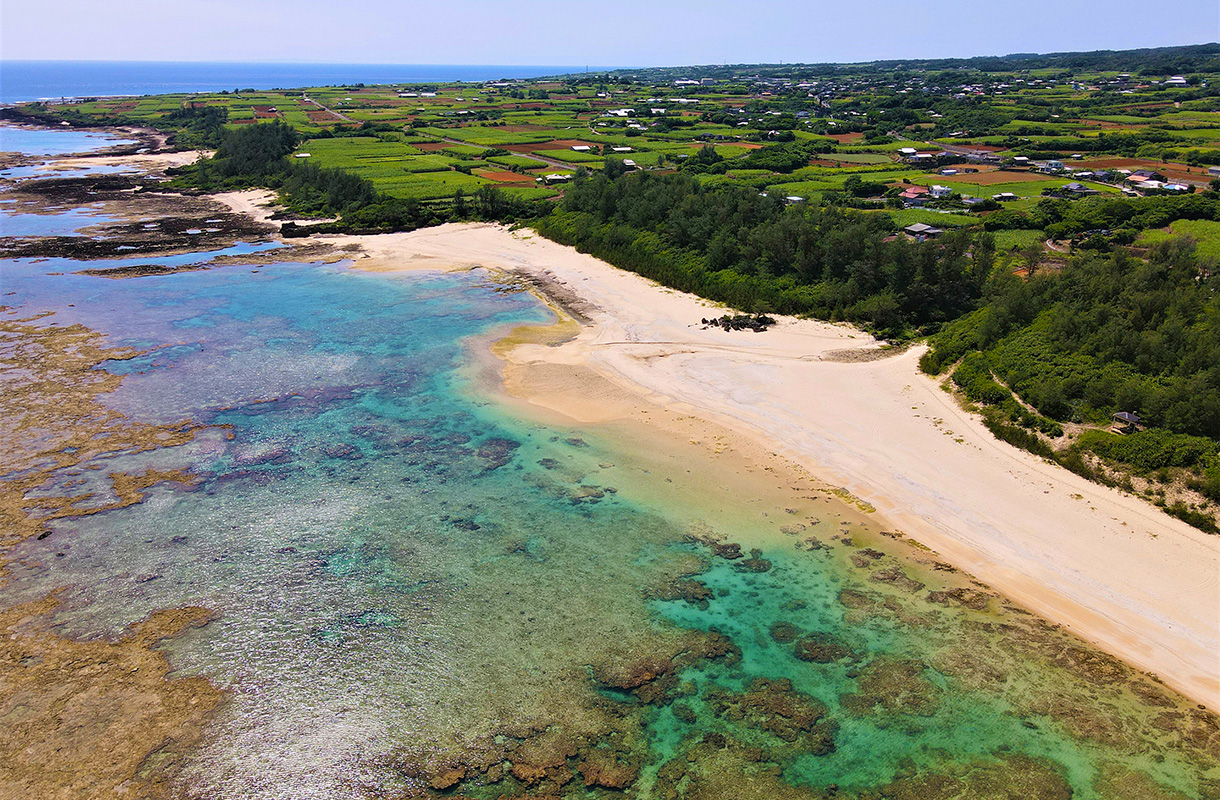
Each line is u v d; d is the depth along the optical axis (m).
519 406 56.69
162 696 29.91
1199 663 32.09
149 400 55.78
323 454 49.00
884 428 52.19
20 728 28.12
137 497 43.28
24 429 50.50
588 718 29.53
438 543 40.09
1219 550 38.19
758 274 80.94
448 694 30.50
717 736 28.80
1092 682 31.28
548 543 40.25
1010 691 30.89
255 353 65.81
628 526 41.88
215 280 88.19
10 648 31.88
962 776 27.23
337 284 87.88
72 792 25.81
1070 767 27.55
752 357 65.06
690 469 47.94
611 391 59.22
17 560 37.44
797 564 38.78
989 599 36.22
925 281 73.19
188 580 36.62
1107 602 35.66
